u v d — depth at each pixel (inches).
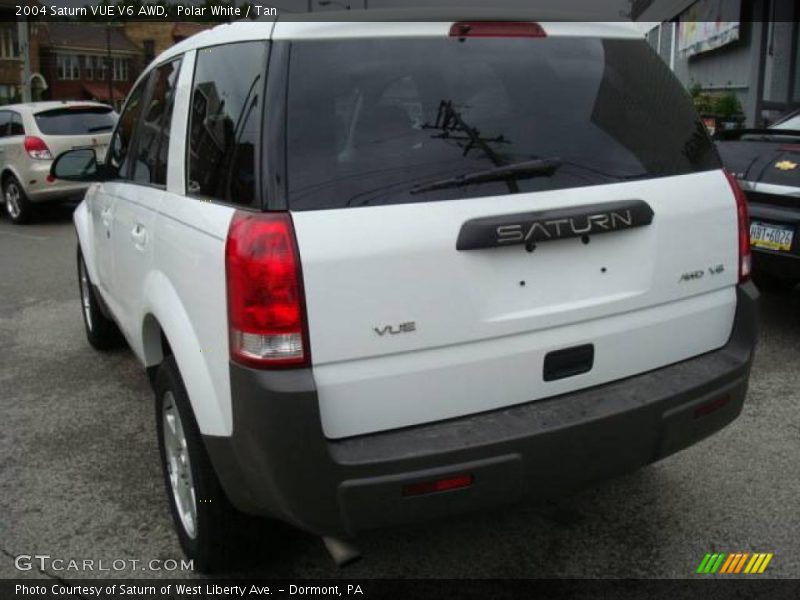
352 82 93.5
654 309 105.7
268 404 85.0
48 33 2613.2
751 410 161.8
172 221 109.3
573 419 94.3
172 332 103.0
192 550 113.4
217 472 97.8
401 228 88.3
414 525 89.8
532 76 102.8
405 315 88.7
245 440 89.1
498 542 120.0
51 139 442.6
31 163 439.5
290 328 84.7
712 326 112.3
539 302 96.1
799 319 219.9
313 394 84.7
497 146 96.7
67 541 123.1
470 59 100.4
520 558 115.8
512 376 95.7
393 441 89.0
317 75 92.3
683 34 840.3
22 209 453.7
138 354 141.0
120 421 167.9
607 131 104.3
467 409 94.0
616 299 101.2
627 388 102.3
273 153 88.0
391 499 87.2
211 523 106.0
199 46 115.3
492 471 90.0
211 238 93.5
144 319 123.5
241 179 92.1
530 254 95.0
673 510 126.9
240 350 87.2
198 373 96.3
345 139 90.8
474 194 93.0
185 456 113.4
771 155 195.3
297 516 88.0
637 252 102.6
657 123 110.0
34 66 2351.1
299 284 84.5
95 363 205.6
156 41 2822.3
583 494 132.4
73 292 285.0
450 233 90.0
